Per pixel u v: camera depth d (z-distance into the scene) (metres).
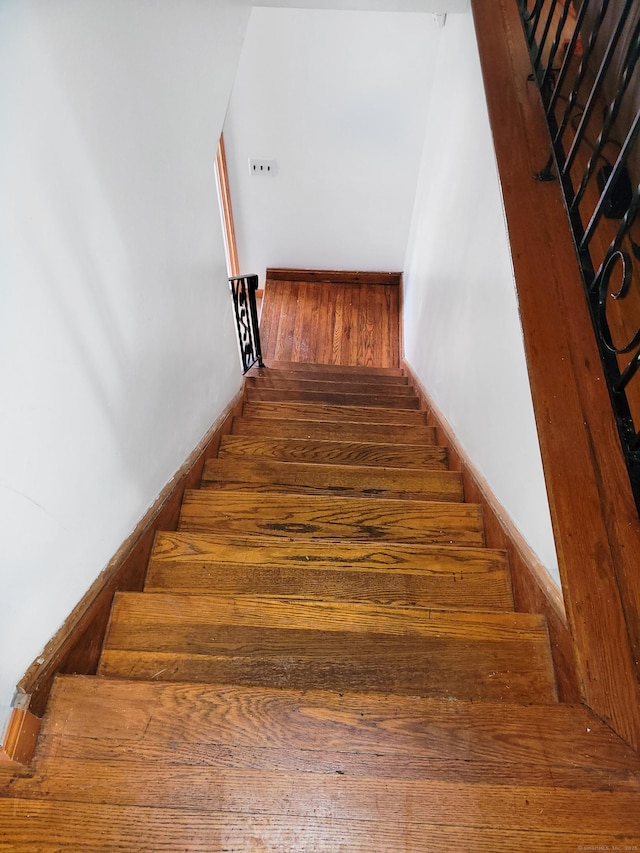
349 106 3.79
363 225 4.69
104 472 1.16
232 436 2.21
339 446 2.23
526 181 1.48
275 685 1.06
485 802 0.81
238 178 4.39
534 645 1.12
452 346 2.32
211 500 1.67
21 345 0.81
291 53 3.51
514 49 1.83
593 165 1.25
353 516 1.64
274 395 3.08
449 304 2.42
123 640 1.13
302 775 0.84
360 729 0.89
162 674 1.08
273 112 3.88
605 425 1.15
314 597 1.31
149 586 1.33
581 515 1.07
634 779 0.84
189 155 1.60
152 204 1.34
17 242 0.77
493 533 1.53
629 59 1.08
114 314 1.16
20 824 0.79
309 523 1.62
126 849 0.77
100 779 0.83
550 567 1.16
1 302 0.74
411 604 1.31
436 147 3.11
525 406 1.32
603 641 0.96
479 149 1.96
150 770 0.84
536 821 0.80
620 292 1.08
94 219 1.03
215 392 2.19
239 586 1.33
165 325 1.51
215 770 0.84
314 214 4.63
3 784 0.82
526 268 1.34
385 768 0.85
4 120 0.71
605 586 1.00
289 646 1.11
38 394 0.87
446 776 0.84
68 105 0.89
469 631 1.13
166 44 1.31
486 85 1.72
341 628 1.13
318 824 0.79
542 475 1.19
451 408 2.27
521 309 1.29
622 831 0.79
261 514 1.65
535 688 1.07
